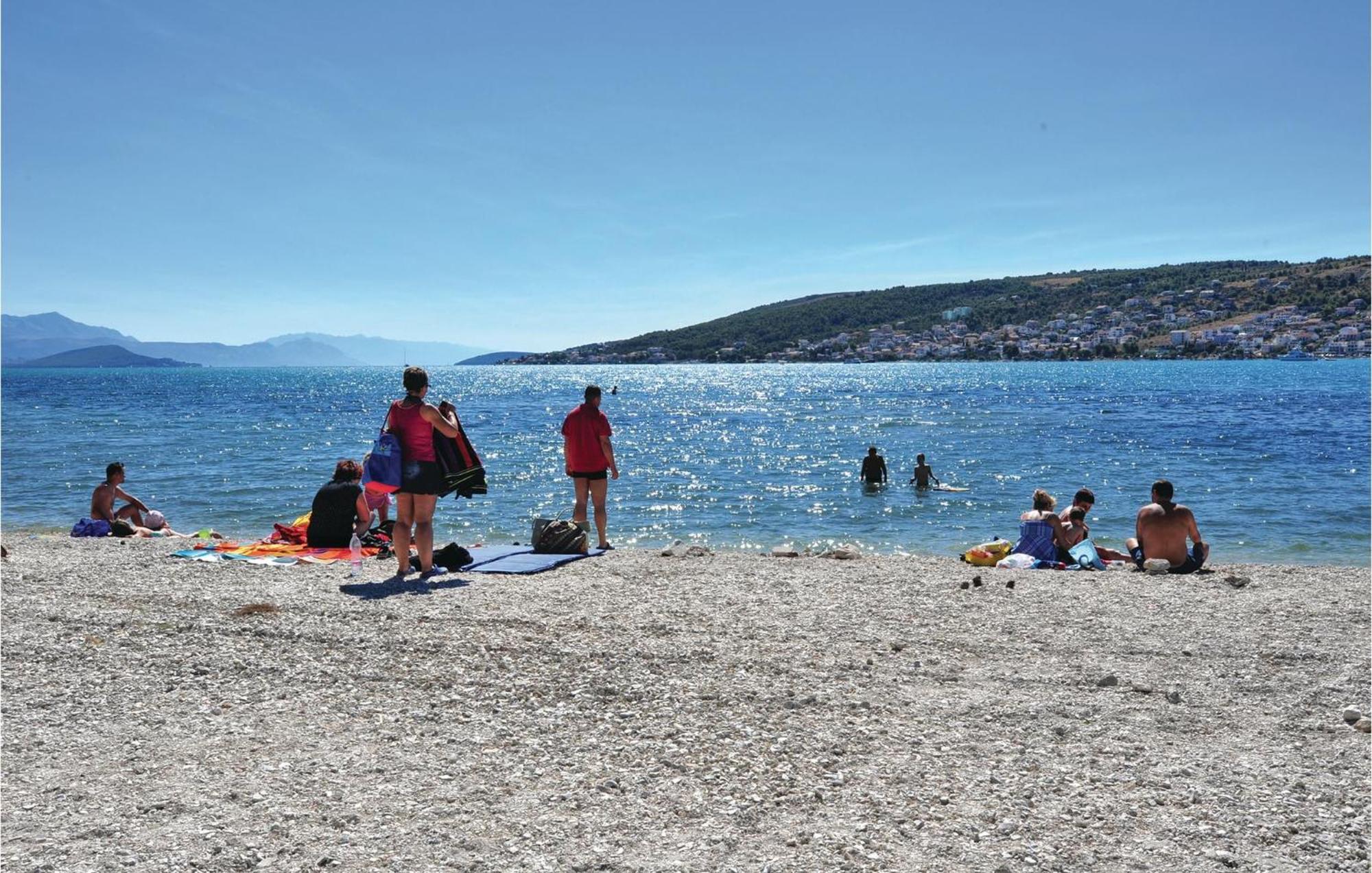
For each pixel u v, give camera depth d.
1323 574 9.94
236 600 8.27
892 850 3.79
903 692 5.79
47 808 4.20
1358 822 4.02
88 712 5.50
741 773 4.59
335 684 6.01
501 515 19.23
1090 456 30.92
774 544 15.96
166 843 3.85
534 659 6.46
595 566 10.15
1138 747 4.92
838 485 24.33
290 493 23.00
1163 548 10.23
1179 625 7.45
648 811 4.17
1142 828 3.98
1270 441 36.00
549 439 42.28
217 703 5.65
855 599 8.38
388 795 4.35
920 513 19.50
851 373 169.25
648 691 5.80
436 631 7.16
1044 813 4.13
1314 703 5.59
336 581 9.23
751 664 6.32
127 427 49.69
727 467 29.20
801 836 3.92
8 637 7.07
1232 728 5.20
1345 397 68.94
